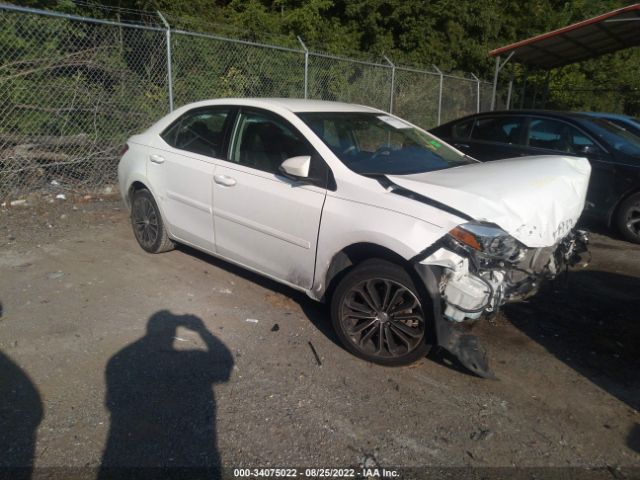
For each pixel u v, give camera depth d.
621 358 3.75
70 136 7.45
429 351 3.47
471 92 14.77
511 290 3.45
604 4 21.45
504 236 3.18
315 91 10.47
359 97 11.30
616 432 2.97
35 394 3.12
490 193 3.35
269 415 3.01
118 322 4.00
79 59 7.55
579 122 6.91
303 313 4.27
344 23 16.23
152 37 8.16
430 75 12.87
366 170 3.74
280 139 4.09
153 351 3.63
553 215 3.53
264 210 4.02
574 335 4.07
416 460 2.71
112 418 2.94
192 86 8.69
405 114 12.44
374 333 3.55
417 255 3.16
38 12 6.14
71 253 5.39
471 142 7.92
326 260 3.68
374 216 3.38
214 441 2.79
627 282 5.17
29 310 4.13
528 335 4.05
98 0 10.23
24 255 5.28
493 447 2.82
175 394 3.17
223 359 3.56
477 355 3.32
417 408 3.12
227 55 9.12
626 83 21.28
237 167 4.28
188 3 11.82
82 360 3.49
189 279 4.86
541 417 3.08
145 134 5.35
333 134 4.04
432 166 4.14
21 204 6.76
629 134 7.20
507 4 19.75
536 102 19.22
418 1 16.47
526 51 13.23
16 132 7.09
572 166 4.25
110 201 7.29
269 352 3.67
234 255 4.46
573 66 20.59
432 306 3.20
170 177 4.88
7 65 6.92
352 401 3.17
